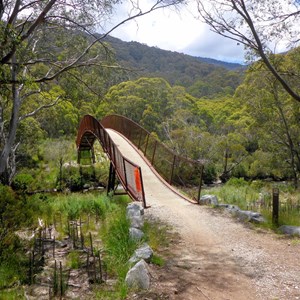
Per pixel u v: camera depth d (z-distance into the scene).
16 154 25.86
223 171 34.28
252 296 4.79
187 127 37.09
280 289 5.00
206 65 149.00
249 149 38.59
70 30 10.48
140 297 4.66
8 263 5.84
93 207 9.85
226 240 7.21
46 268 5.88
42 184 21.59
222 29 12.27
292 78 17.48
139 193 10.66
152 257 5.89
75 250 6.68
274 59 13.32
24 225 7.23
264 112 25.39
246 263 5.97
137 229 6.87
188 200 10.94
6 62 7.92
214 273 5.54
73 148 31.72
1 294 4.81
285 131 25.98
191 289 4.95
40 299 4.78
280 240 7.18
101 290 4.94
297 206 10.52
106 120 27.48
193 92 99.31
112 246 6.32
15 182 18.44
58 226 8.46
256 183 23.41
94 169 23.89
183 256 6.28
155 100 53.00
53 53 11.59
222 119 52.09
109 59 10.66
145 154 16.94
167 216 9.05
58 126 38.00
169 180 13.40
